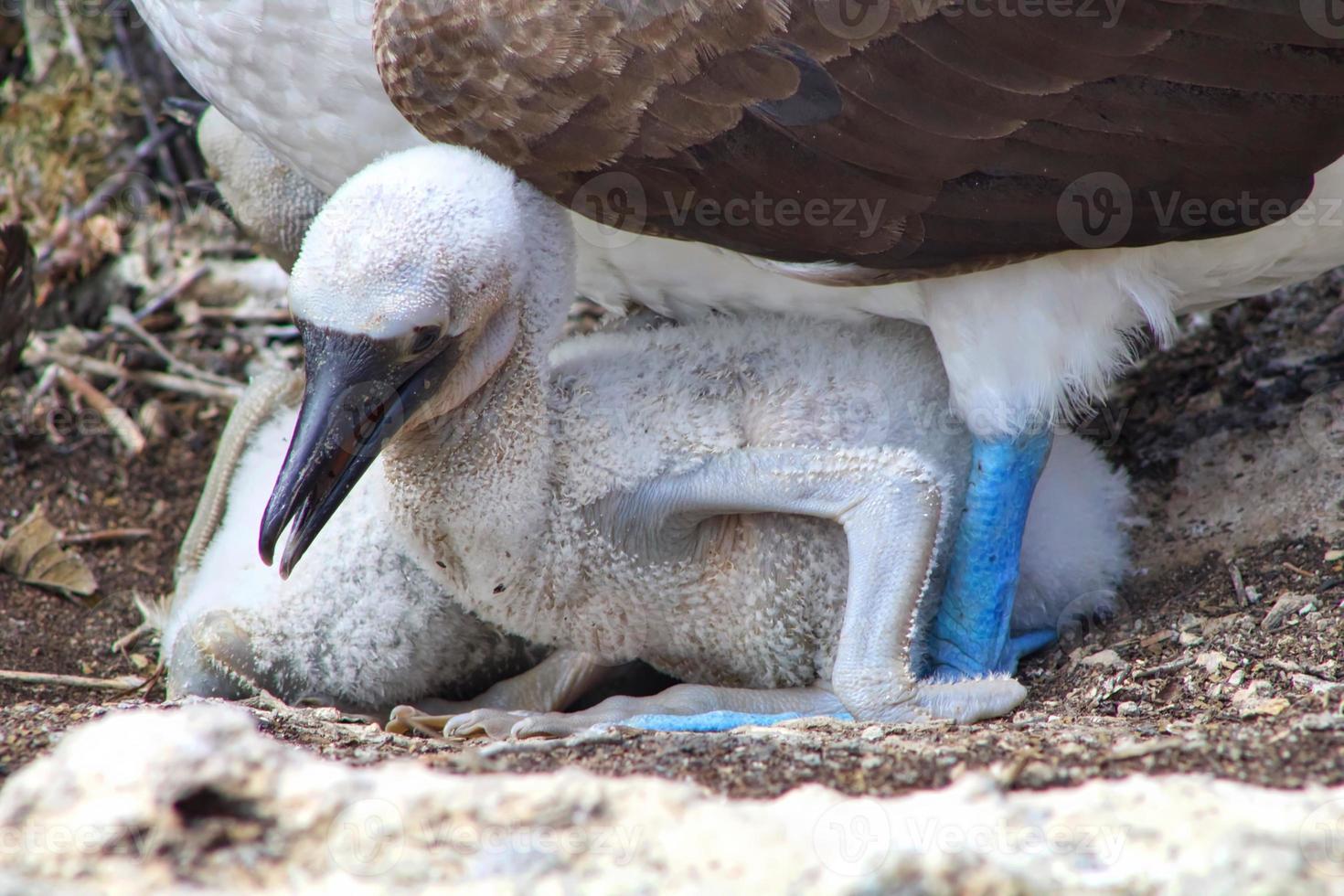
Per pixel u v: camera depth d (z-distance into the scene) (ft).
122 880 15.26
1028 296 25.23
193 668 26.73
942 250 24.39
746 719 24.81
